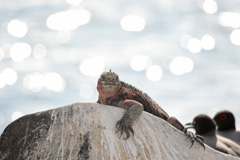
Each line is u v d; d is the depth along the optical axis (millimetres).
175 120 19406
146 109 19219
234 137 26719
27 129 18453
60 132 18141
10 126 18703
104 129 17984
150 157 18031
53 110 18594
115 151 17828
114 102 18766
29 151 18109
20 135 18438
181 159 18484
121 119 18094
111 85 18625
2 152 18438
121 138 17984
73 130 18078
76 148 17875
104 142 17875
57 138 18078
